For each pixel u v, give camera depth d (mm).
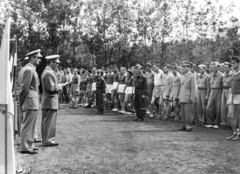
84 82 19922
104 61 30219
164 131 10648
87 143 8734
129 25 28859
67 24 30141
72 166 6559
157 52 28969
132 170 6254
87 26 30078
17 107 8914
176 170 6234
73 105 18688
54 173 6102
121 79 16578
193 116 12578
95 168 6406
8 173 4902
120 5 28562
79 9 29672
